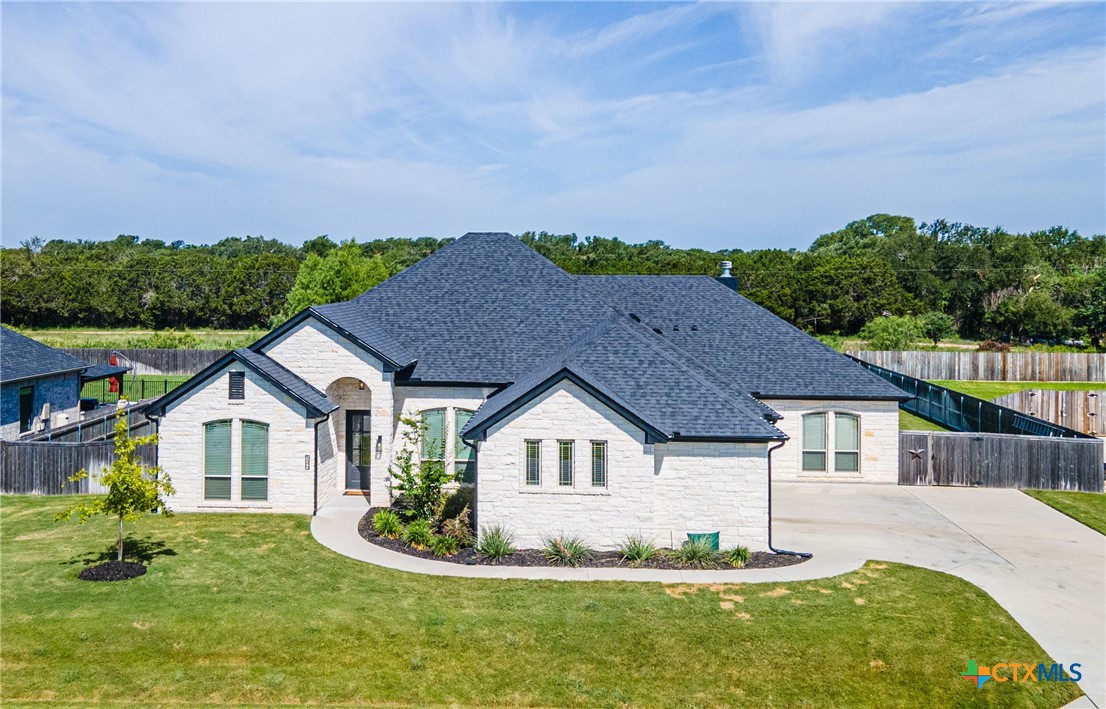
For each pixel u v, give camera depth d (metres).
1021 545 20.31
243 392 21.94
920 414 44.09
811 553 19.34
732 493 19.48
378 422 22.91
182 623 14.47
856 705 12.53
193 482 22.05
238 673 12.97
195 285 101.31
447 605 15.52
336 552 18.70
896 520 22.69
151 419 21.97
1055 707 12.45
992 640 14.50
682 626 14.72
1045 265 99.31
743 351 29.00
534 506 19.08
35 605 15.10
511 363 24.67
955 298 95.44
